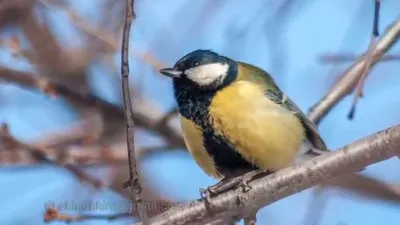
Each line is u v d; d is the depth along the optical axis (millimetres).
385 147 7867
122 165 12773
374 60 9844
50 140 13547
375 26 7832
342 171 8156
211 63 10523
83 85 14203
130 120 7477
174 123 13477
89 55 14195
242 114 10062
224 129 10117
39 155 12297
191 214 8523
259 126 10062
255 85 10352
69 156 12602
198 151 10469
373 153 7926
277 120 10195
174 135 13406
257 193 8438
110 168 12742
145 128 13469
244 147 10102
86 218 9008
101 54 14180
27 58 13570
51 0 13195
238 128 10055
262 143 10062
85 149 12797
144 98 13602
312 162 8266
